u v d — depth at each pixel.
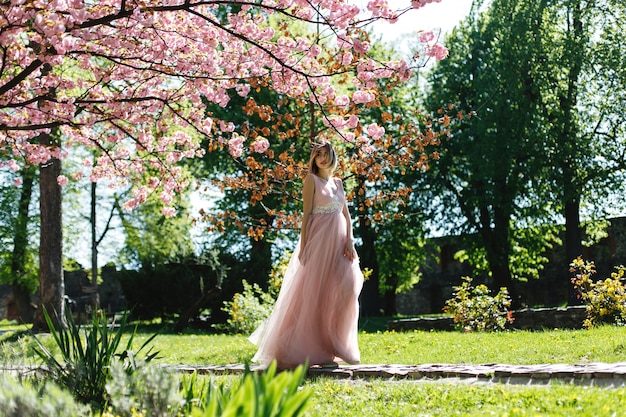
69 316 6.48
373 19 7.64
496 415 4.97
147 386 4.38
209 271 25.98
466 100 30.84
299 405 3.14
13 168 11.28
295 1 7.80
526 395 5.54
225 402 3.93
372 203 12.49
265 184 11.71
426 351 10.11
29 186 30.55
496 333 12.43
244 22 9.09
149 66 9.44
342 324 7.96
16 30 7.06
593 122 29.97
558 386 5.83
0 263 31.14
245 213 29.30
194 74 9.26
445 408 5.51
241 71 9.31
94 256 32.28
